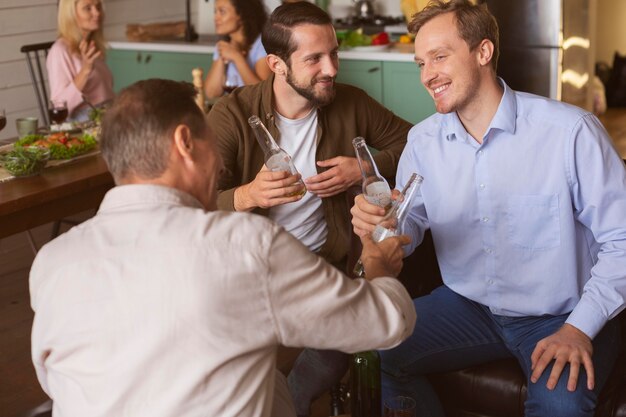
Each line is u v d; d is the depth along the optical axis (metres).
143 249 1.37
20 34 5.68
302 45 2.44
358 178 2.56
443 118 2.30
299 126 2.63
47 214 3.08
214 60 4.82
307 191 2.60
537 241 2.22
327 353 2.55
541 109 2.18
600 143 2.13
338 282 1.44
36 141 3.38
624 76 7.05
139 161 1.43
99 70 4.61
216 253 1.35
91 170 3.24
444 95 2.18
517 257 2.24
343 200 2.67
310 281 1.41
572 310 2.22
